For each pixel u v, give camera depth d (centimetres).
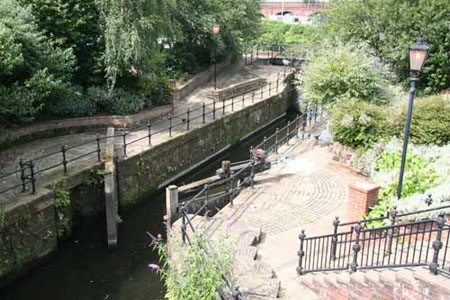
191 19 2086
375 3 1709
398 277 502
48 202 866
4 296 788
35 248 848
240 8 2417
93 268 888
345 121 1123
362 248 613
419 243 675
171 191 866
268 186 1035
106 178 936
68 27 1359
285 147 1379
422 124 1045
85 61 1453
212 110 1725
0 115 1188
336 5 1917
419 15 1562
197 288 509
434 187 770
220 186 1060
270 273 639
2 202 804
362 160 1106
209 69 2373
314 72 1368
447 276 478
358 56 1367
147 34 1395
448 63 1533
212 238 744
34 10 1300
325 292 594
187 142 1394
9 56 1046
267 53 3194
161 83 1611
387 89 1336
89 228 1035
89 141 1141
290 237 781
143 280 855
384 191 819
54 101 1338
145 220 1105
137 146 1221
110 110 1430
